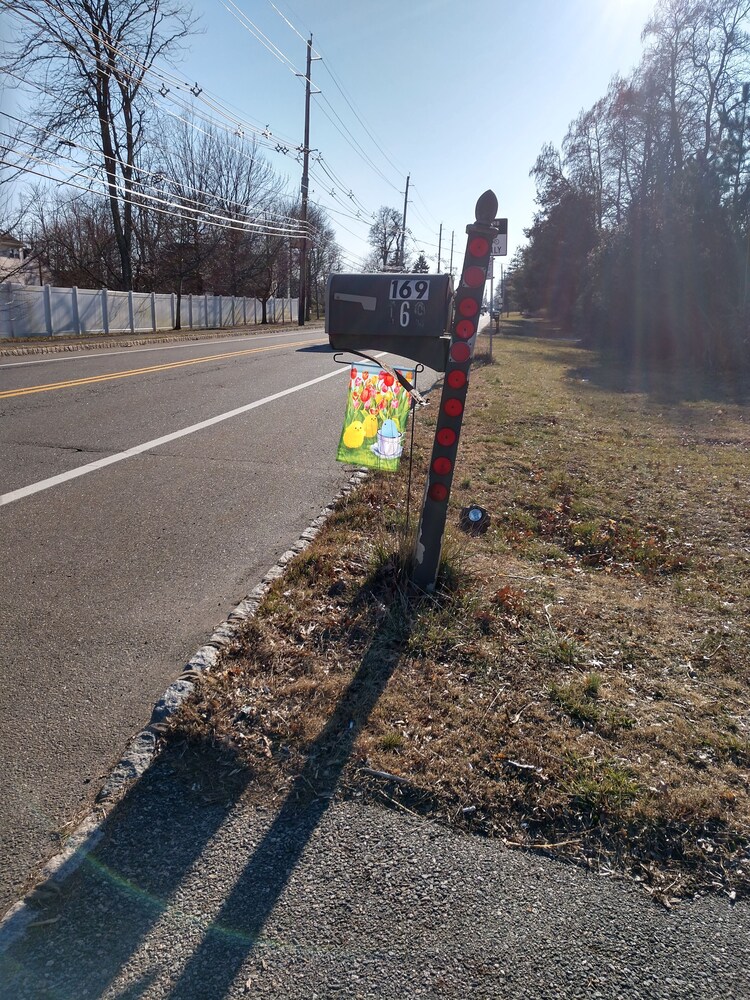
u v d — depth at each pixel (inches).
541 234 2128.4
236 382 534.9
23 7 677.3
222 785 101.6
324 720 115.2
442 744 110.0
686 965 77.0
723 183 884.0
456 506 250.2
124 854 89.3
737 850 92.1
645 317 1050.7
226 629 145.1
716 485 300.5
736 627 156.6
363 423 179.3
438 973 74.5
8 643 142.9
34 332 883.4
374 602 154.9
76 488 249.1
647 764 107.4
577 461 336.5
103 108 1139.3
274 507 237.9
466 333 142.0
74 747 111.3
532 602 162.2
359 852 90.1
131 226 1294.3
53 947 76.7
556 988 73.6
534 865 89.3
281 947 76.9
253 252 1860.2
